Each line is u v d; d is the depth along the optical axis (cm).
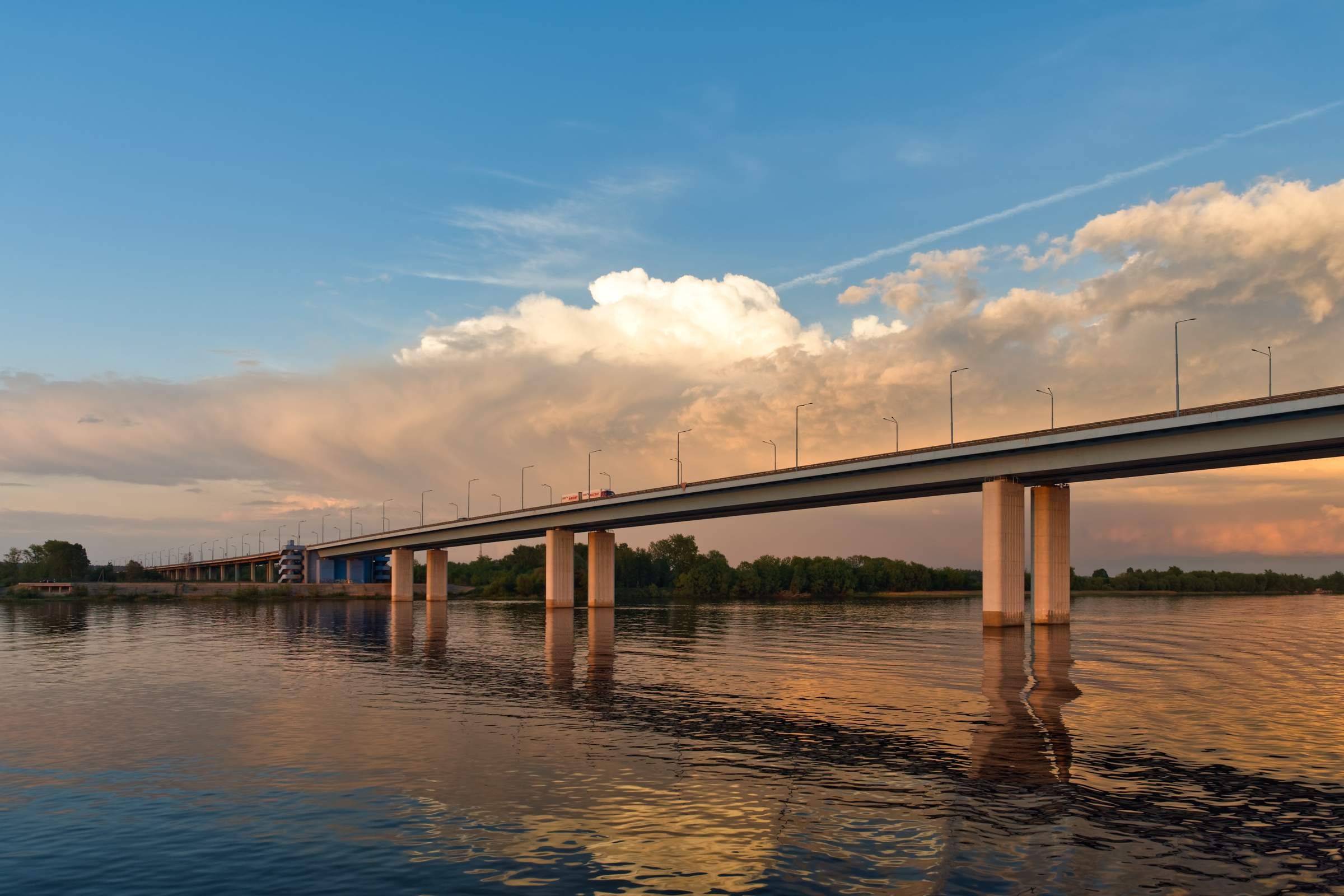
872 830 2127
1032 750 2972
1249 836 2073
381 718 3675
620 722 3566
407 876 1870
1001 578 8738
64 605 17550
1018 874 1847
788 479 10731
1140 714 3694
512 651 6944
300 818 2267
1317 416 6588
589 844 2055
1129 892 1753
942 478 9312
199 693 4522
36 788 2580
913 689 4519
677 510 12675
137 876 1886
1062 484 9406
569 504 14588
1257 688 4525
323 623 11344
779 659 6159
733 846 2030
